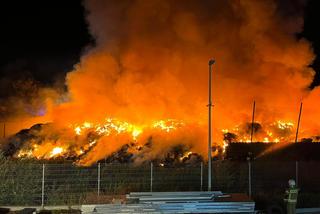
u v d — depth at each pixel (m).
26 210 16.67
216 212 15.79
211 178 21.22
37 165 19.16
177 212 15.56
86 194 18.97
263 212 17.00
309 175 23.36
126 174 20.47
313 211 18.39
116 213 14.98
